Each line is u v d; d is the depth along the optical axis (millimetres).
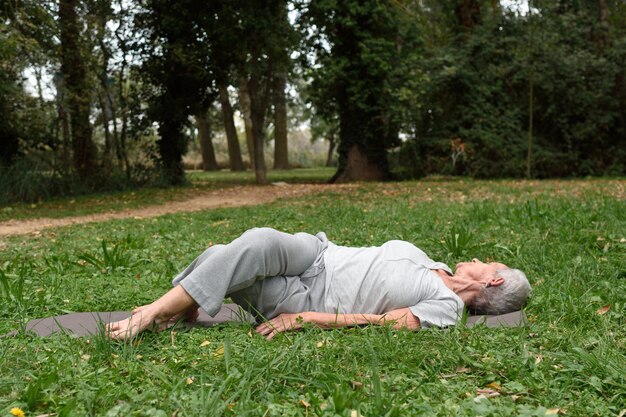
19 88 17750
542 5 23172
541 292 4520
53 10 17125
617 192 13492
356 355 3152
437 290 3721
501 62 23531
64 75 18766
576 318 3932
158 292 5023
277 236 3604
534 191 14961
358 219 9602
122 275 5770
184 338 3406
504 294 3930
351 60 22453
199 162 50625
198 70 20516
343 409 2477
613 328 3736
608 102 23312
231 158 39344
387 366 3018
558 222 7770
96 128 22484
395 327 3582
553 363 3051
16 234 10414
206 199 16969
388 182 21875
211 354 3125
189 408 2484
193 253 7145
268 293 3662
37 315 4219
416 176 23453
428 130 23469
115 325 3350
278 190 19453
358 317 3611
